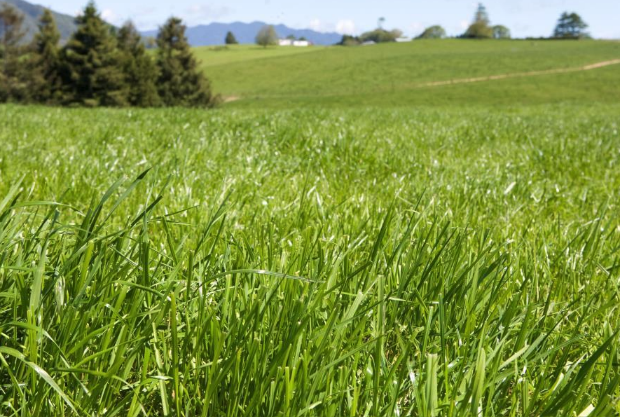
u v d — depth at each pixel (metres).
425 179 5.38
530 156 7.94
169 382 1.61
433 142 9.52
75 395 1.52
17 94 71.88
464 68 109.12
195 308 1.90
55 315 1.67
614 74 93.94
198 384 1.59
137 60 76.69
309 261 2.26
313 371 1.54
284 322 1.71
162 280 2.05
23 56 72.31
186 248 2.65
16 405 1.50
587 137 11.06
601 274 2.70
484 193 4.96
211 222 2.08
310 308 1.67
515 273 2.43
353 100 83.12
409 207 3.92
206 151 6.81
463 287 2.01
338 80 105.06
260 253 2.41
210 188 4.61
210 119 12.63
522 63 111.19
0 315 1.70
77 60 73.62
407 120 15.01
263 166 5.89
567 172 6.77
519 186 5.33
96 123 11.43
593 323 2.12
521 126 14.02
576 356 1.90
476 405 1.25
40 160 5.79
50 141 7.79
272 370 1.43
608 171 6.57
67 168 5.25
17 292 1.67
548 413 1.39
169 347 1.75
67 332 1.57
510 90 86.19
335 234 2.96
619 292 2.27
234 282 2.07
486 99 80.88
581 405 1.47
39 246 2.00
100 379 1.51
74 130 9.65
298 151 7.30
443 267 2.17
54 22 74.06
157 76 79.12
